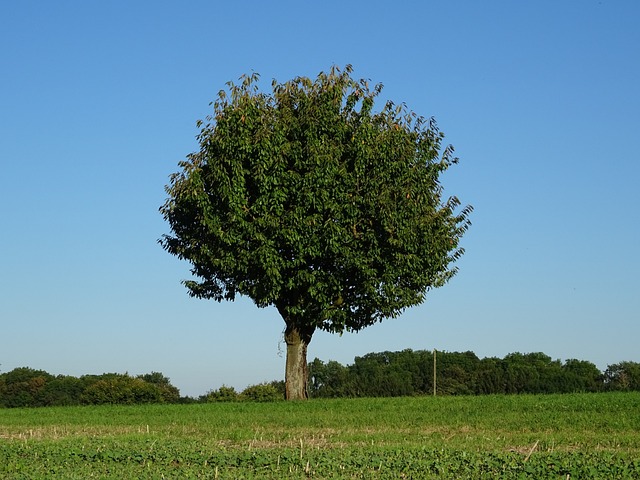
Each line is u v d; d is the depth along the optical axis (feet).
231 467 52.47
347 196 100.27
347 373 257.96
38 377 199.21
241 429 74.54
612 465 49.83
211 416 86.84
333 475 48.85
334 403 95.86
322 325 105.29
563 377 224.12
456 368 242.17
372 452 56.08
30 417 92.32
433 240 104.68
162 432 73.72
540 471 48.52
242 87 103.96
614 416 78.69
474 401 93.81
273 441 66.03
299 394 108.27
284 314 108.47
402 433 70.33
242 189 99.71
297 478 47.60
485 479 46.80
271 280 99.35
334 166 99.66
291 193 99.96
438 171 108.99
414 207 102.53
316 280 100.42
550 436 66.74
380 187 101.91
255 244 99.86
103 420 86.48
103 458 55.52
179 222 106.42
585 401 90.33
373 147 101.96
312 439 66.85
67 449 57.93
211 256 101.96
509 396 99.96
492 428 73.15
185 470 49.93
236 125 100.17
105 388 172.04
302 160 100.78
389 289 101.96
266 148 98.99
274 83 106.11
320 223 98.84
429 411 86.28
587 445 61.57
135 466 52.75
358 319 105.91
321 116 101.45
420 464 50.96
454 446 60.64
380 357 263.08
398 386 235.61
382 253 102.32
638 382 209.36
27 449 58.59
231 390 192.54
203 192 101.14
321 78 105.29
